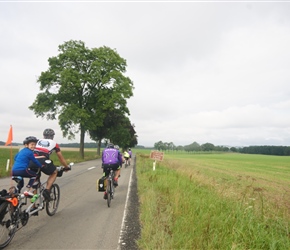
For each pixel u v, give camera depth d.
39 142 5.66
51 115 32.88
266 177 21.28
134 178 14.57
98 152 46.25
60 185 11.16
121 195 9.27
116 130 44.66
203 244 4.19
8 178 13.09
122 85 32.91
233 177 17.97
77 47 32.28
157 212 6.01
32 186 5.27
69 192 9.57
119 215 6.48
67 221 5.88
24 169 4.92
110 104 31.64
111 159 7.82
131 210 7.02
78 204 7.64
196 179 12.34
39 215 6.31
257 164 45.75
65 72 29.14
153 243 4.30
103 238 4.86
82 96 33.09
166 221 5.39
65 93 31.75
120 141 46.12
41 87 31.98
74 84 30.30
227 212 6.01
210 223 5.03
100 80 32.44
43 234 4.99
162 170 16.53
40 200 5.59
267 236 4.62
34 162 5.11
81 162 28.12
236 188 9.97
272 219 5.78
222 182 12.35
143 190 9.72
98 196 8.93
